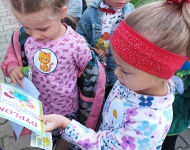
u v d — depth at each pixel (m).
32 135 1.19
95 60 1.65
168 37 0.97
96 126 1.86
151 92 1.11
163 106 1.11
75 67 1.63
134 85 1.05
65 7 1.44
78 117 1.83
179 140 2.48
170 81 1.21
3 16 4.32
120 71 1.09
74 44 1.55
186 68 1.34
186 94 1.52
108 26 1.97
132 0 1.96
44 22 1.36
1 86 1.29
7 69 1.64
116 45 1.04
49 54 1.54
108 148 1.19
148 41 0.98
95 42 2.01
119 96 1.22
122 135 1.14
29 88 1.47
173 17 0.98
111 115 1.25
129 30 1.01
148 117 1.09
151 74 1.01
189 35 0.99
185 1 1.01
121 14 1.95
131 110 1.13
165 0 1.08
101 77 1.64
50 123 1.24
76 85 1.72
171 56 0.99
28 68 1.53
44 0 1.30
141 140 1.10
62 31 1.55
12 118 1.05
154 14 1.00
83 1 2.41
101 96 1.69
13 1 1.32
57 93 1.63
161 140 1.16
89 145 1.23
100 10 1.97
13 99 1.21
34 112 1.20
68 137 1.27
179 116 1.58
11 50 1.71
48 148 1.14
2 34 3.85
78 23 2.05
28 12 1.30
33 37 1.44
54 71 1.57
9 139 2.35
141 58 0.99
